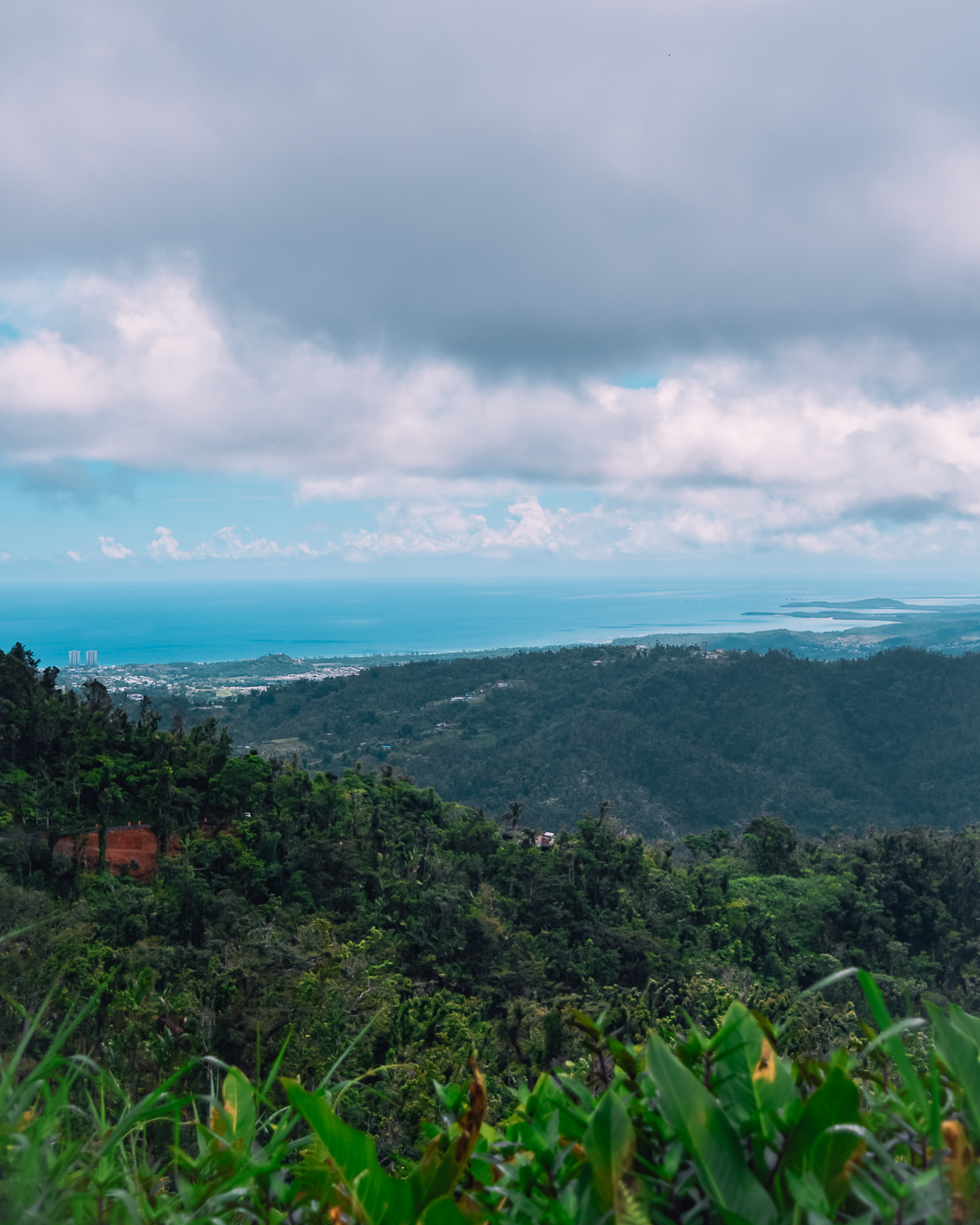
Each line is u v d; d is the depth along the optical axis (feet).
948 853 211.82
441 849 184.85
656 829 549.95
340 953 106.73
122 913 115.44
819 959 168.04
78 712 178.50
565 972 144.97
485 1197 4.42
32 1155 3.67
